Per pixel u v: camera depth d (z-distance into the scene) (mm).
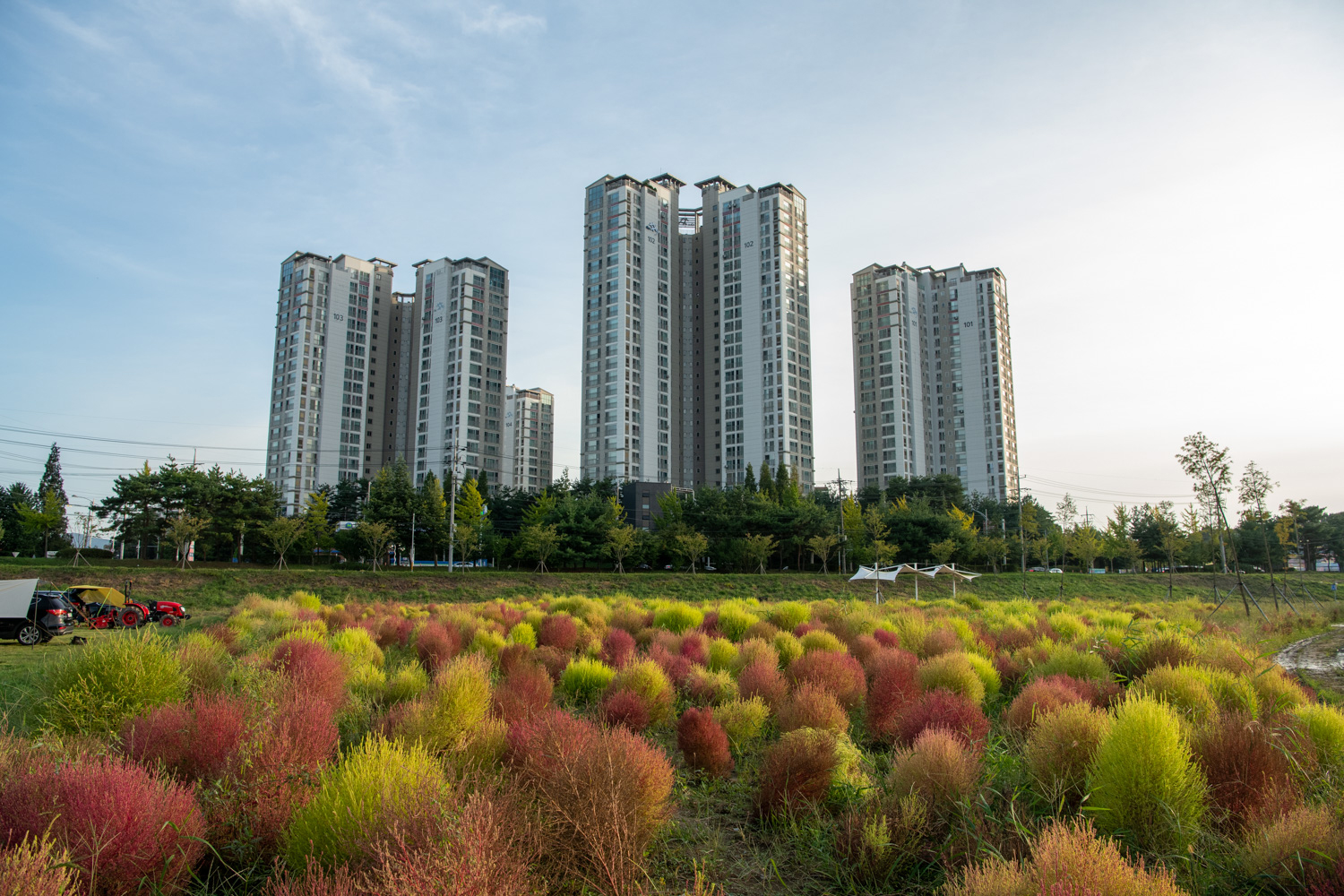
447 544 64812
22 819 3977
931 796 5582
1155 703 5914
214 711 6008
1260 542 75312
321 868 3730
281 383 116500
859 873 4891
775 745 6762
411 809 4062
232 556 69875
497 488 93875
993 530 98438
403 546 66438
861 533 73750
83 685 7391
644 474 110812
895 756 6895
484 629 17188
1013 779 6125
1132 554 81125
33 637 18922
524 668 9914
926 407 134625
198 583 42125
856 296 133750
